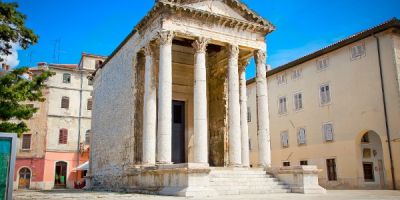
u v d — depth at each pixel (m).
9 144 9.91
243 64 31.67
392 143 31.00
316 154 38.25
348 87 35.56
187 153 31.53
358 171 33.84
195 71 26.16
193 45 26.78
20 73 21.39
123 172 28.38
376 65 33.06
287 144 42.22
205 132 25.06
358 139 34.50
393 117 31.17
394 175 30.58
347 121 35.31
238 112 27.08
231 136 26.67
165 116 24.34
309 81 40.09
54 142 51.44
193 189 18.80
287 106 42.81
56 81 53.19
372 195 21.08
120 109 31.25
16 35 21.55
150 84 26.59
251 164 48.19
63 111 52.78
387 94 31.86
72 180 51.44
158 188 22.11
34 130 50.97
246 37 28.72
